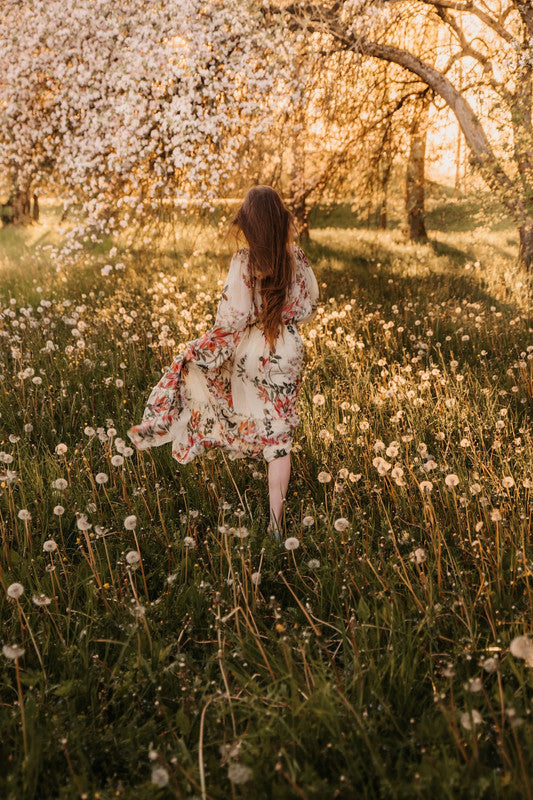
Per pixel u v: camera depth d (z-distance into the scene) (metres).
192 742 1.82
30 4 7.22
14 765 1.71
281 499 2.91
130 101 6.78
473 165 8.71
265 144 8.18
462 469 3.20
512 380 4.45
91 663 2.13
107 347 5.27
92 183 7.41
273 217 2.71
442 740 1.72
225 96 7.35
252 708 1.85
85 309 6.52
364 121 10.86
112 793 1.65
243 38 6.91
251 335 2.88
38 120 7.76
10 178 8.79
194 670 2.07
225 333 2.84
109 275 8.50
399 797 1.56
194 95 6.82
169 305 6.03
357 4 7.42
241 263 2.78
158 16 6.82
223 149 7.32
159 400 2.93
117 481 3.31
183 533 2.84
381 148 11.52
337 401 4.15
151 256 9.56
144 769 1.76
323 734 1.75
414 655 2.02
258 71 7.15
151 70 6.89
